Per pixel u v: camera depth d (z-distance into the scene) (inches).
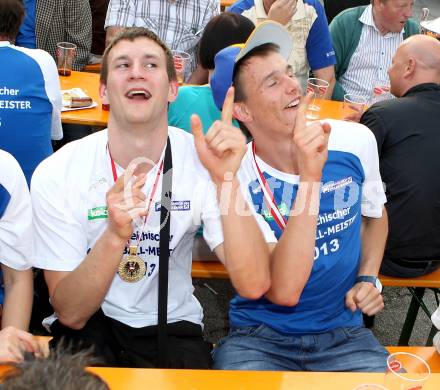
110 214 68.1
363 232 95.3
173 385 59.6
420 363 68.2
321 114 134.6
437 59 112.3
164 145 76.7
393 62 118.3
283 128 81.8
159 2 157.2
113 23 157.1
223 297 135.3
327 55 159.5
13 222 74.0
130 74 72.1
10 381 32.0
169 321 79.8
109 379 59.5
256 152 85.3
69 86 134.2
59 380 31.7
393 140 105.7
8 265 75.6
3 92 104.7
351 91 168.1
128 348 77.4
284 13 144.3
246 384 60.6
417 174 103.7
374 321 131.5
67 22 155.6
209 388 59.7
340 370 82.7
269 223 84.4
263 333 85.1
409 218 104.3
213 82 87.8
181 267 80.6
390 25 160.9
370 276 89.7
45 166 75.8
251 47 81.6
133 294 77.2
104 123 121.4
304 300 84.7
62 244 75.2
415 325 132.3
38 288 96.3
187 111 105.7
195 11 159.2
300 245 77.2
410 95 110.0
